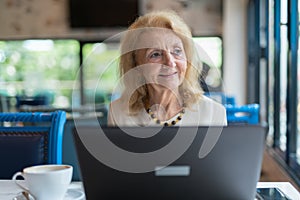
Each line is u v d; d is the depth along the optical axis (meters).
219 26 6.27
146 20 1.51
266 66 4.04
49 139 1.63
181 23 1.52
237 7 5.98
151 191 0.95
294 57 2.98
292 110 3.02
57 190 1.12
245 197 0.96
